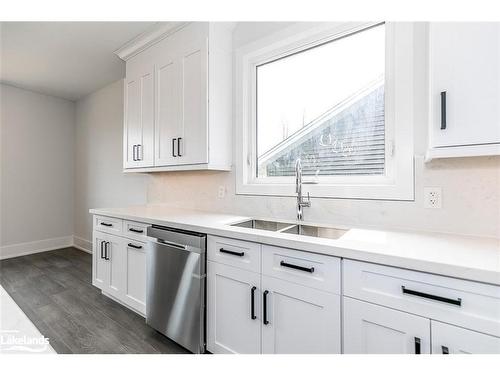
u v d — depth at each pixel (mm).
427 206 1400
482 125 1038
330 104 1833
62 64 3135
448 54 1110
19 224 3947
